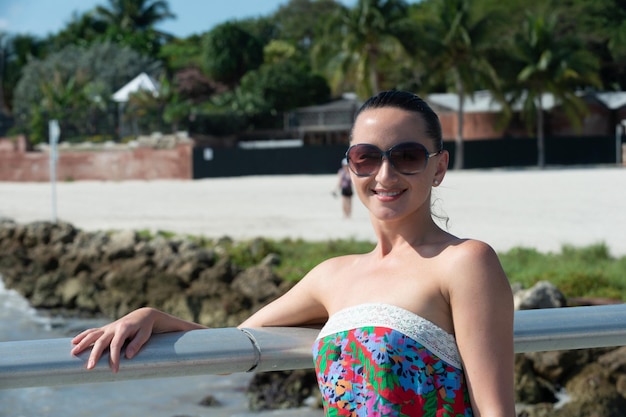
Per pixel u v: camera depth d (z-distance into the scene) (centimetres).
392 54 6159
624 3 7894
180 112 6272
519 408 823
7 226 2158
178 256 1680
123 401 944
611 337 208
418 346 184
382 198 201
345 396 186
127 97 6762
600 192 3306
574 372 852
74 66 8838
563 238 1870
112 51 9100
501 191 3456
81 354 181
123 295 1648
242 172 5712
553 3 7881
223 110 7725
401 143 199
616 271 1273
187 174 5588
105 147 6012
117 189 4541
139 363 183
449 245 196
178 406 927
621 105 6962
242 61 9506
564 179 4272
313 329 207
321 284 211
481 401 180
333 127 7269
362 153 200
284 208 2933
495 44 6331
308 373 979
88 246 1895
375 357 184
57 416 885
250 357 195
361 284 200
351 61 6156
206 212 2855
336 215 2619
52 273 1811
